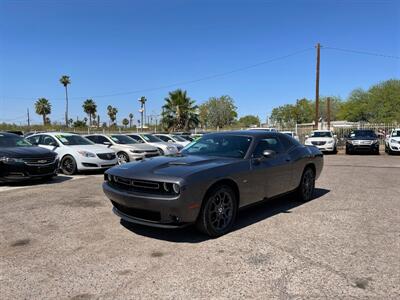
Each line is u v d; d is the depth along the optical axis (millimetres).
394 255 4242
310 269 3850
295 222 5625
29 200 7332
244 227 5355
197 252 4340
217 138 6285
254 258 4148
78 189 8672
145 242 4715
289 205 6828
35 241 4785
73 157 11523
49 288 3453
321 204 6922
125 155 13969
